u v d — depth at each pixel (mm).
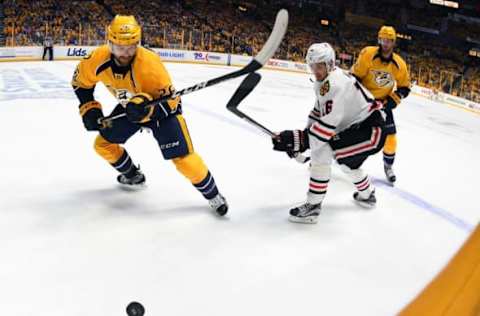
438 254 2762
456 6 23469
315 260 2561
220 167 4141
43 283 2133
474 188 4336
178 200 3248
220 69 16094
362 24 25875
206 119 6258
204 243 2646
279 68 19125
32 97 6949
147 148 4426
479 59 22875
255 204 3311
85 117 2857
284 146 2979
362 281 2381
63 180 3475
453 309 751
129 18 2422
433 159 5477
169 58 17391
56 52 14539
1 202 2980
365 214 3297
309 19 25141
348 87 2705
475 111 13469
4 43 15125
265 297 2170
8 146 4246
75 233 2639
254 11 24219
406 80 3898
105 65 2623
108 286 2150
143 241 2604
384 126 2984
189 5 22359
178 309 2027
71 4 18047
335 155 2959
